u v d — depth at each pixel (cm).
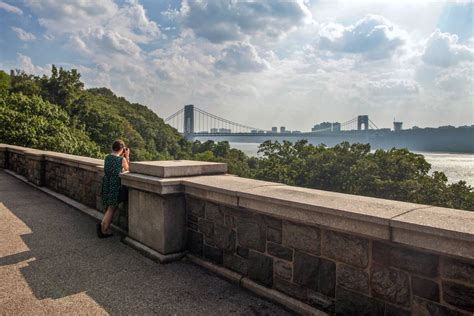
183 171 436
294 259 311
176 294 336
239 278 355
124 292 340
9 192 876
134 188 466
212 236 394
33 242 488
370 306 262
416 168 3934
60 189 826
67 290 343
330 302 285
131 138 8231
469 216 241
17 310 304
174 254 419
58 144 2005
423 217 239
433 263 231
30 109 2412
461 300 218
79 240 498
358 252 268
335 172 4109
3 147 1332
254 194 326
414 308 240
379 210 259
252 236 347
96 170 633
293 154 5197
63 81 6619
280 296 316
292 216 298
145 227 447
